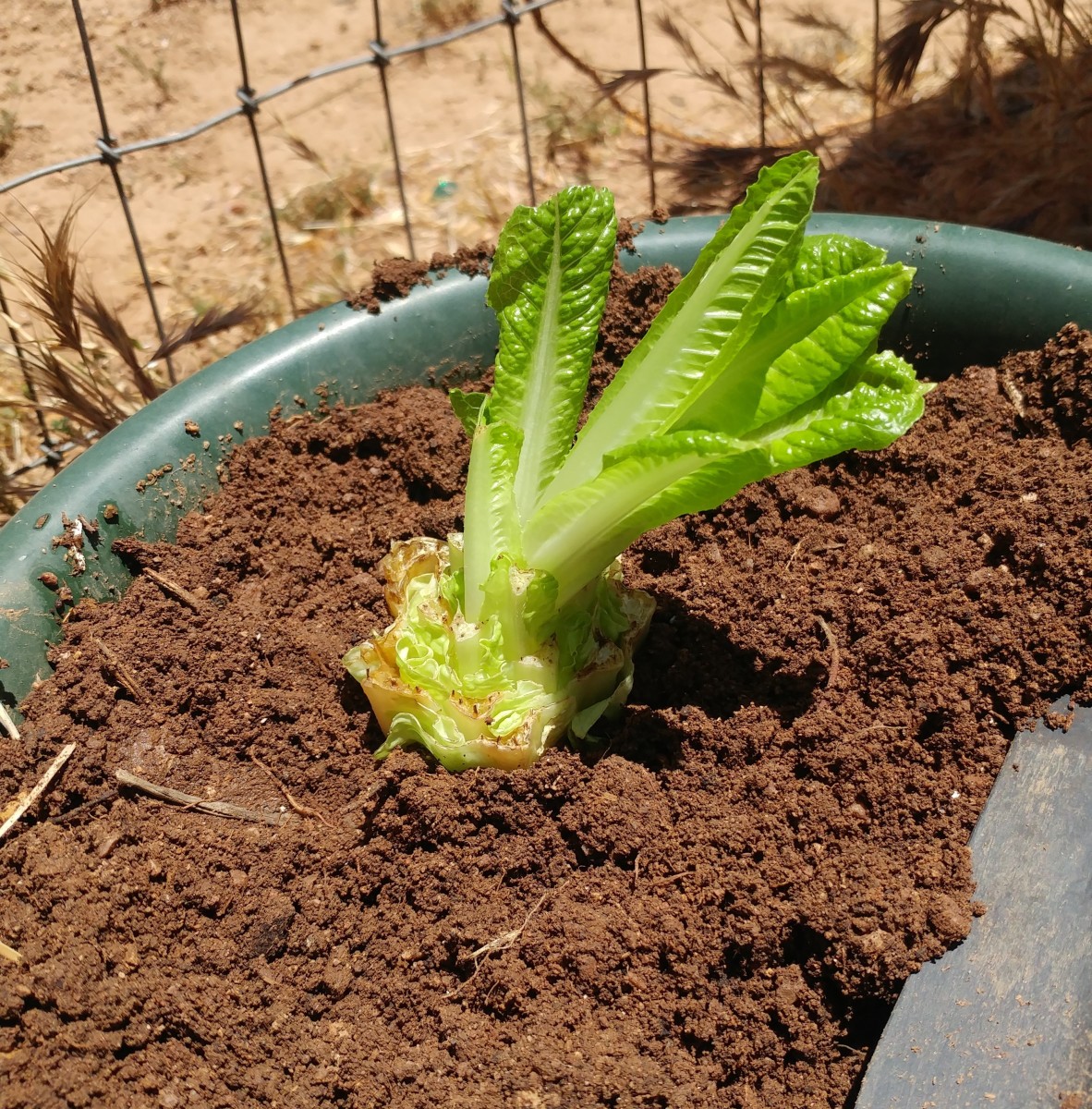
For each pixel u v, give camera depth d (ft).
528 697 1.02
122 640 1.13
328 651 1.16
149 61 3.15
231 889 1.00
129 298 2.49
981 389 1.23
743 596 1.17
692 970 0.95
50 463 1.94
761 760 1.06
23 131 2.96
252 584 1.23
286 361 1.28
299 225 2.66
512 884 1.01
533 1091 0.89
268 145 2.90
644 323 1.34
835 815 1.00
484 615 0.99
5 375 2.12
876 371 0.94
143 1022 0.93
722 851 1.00
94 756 1.07
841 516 1.21
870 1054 0.92
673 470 0.92
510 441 1.01
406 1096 0.90
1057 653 1.04
